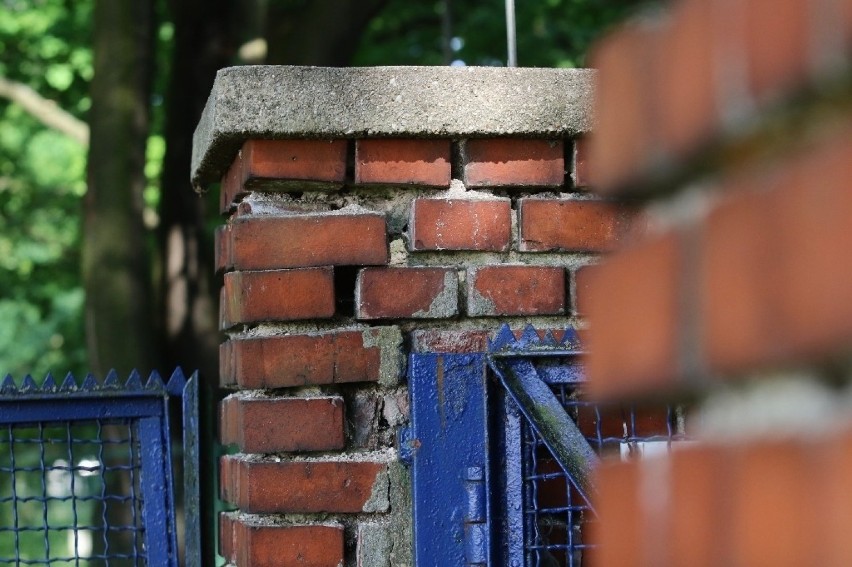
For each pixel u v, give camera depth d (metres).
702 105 0.90
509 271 2.97
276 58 9.12
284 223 2.94
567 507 2.73
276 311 2.92
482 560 2.74
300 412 2.89
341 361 2.91
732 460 0.86
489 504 2.71
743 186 0.86
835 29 0.75
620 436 2.83
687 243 0.93
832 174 0.75
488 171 3.00
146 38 8.61
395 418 2.93
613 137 1.05
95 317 8.39
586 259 3.02
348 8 8.92
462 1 12.14
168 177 9.24
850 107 0.77
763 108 0.82
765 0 0.82
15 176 15.30
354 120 2.91
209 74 9.26
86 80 12.38
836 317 0.74
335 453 2.90
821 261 0.76
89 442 3.32
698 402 0.93
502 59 12.41
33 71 12.38
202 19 9.24
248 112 2.89
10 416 3.26
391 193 3.01
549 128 2.96
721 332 0.87
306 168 2.94
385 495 2.87
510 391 2.70
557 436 2.64
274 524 2.87
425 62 12.36
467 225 2.98
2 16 11.98
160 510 3.29
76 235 16.03
